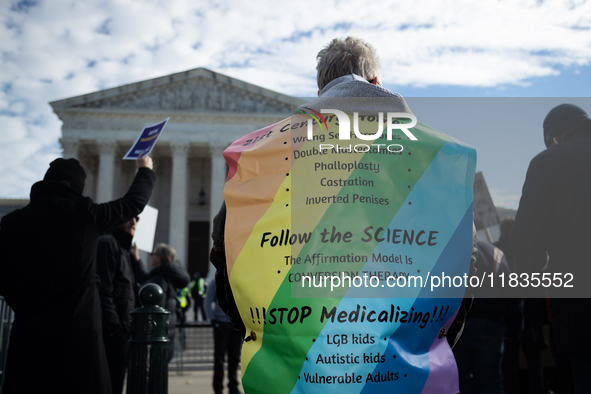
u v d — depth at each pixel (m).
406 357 1.63
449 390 1.71
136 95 47.25
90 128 45.62
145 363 4.36
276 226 1.70
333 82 1.97
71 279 3.54
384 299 1.61
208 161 52.09
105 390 3.60
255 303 1.69
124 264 5.45
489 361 4.41
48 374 3.36
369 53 2.21
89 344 3.52
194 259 52.41
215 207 45.09
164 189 50.22
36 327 3.41
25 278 3.52
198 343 16.73
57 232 3.56
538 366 5.84
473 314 4.39
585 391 2.79
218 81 47.53
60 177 3.85
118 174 47.03
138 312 4.44
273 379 1.64
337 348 1.58
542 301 5.63
